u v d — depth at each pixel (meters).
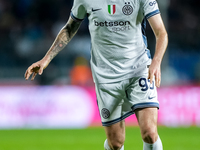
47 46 62.25
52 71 54.50
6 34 65.50
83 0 17.88
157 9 17.00
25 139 37.38
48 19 70.25
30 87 48.94
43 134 41.66
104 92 18.67
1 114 48.12
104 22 17.52
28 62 60.00
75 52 62.97
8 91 48.59
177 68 62.53
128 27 17.50
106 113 18.86
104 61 18.31
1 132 43.66
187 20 73.69
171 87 50.62
